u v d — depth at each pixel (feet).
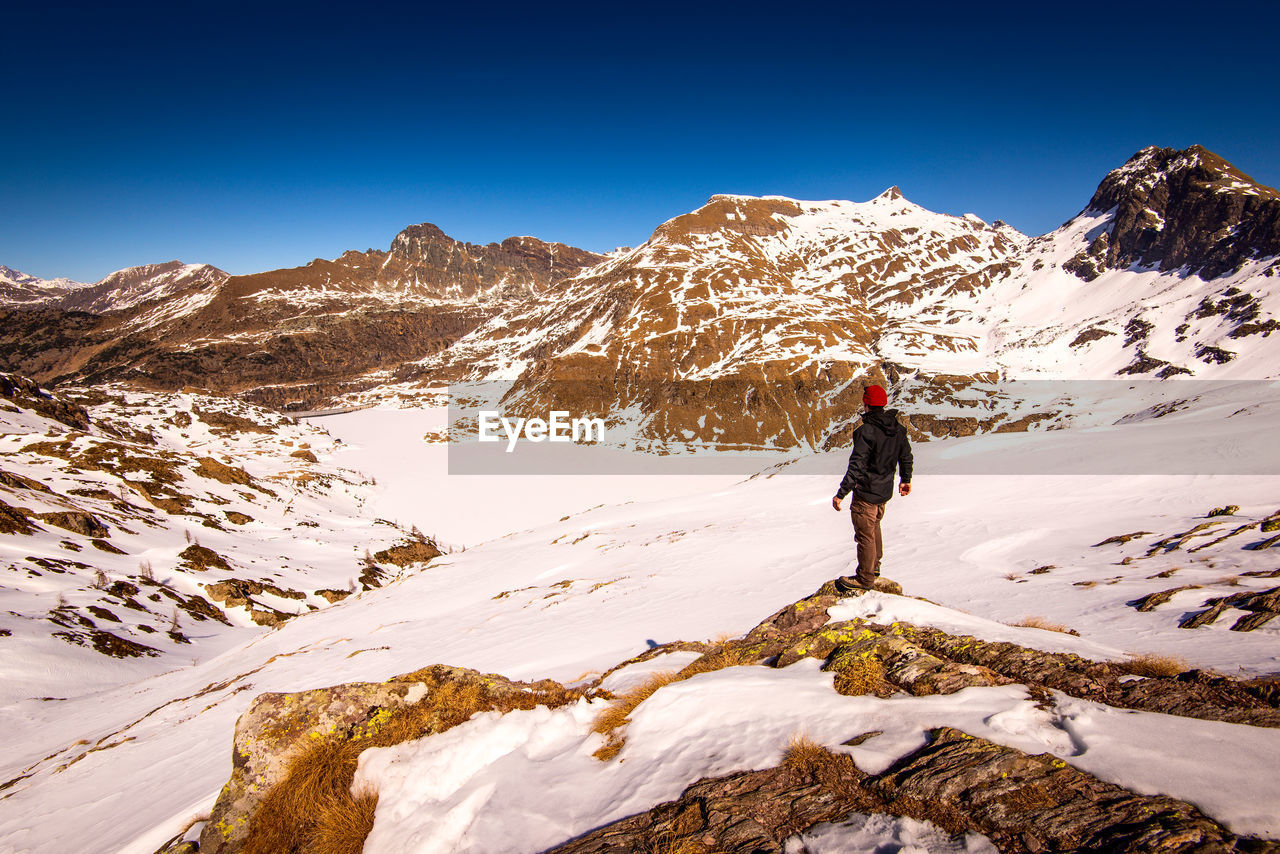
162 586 217.97
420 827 17.39
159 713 97.81
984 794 13.24
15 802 62.75
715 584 90.02
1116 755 13.91
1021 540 89.97
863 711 18.31
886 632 24.41
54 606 174.81
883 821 13.16
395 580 202.90
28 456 316.81
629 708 22.61
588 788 17.65
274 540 310.24
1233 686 16.78
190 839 21.66
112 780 58.65
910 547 96.32
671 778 17.01
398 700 23.53
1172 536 68.69
